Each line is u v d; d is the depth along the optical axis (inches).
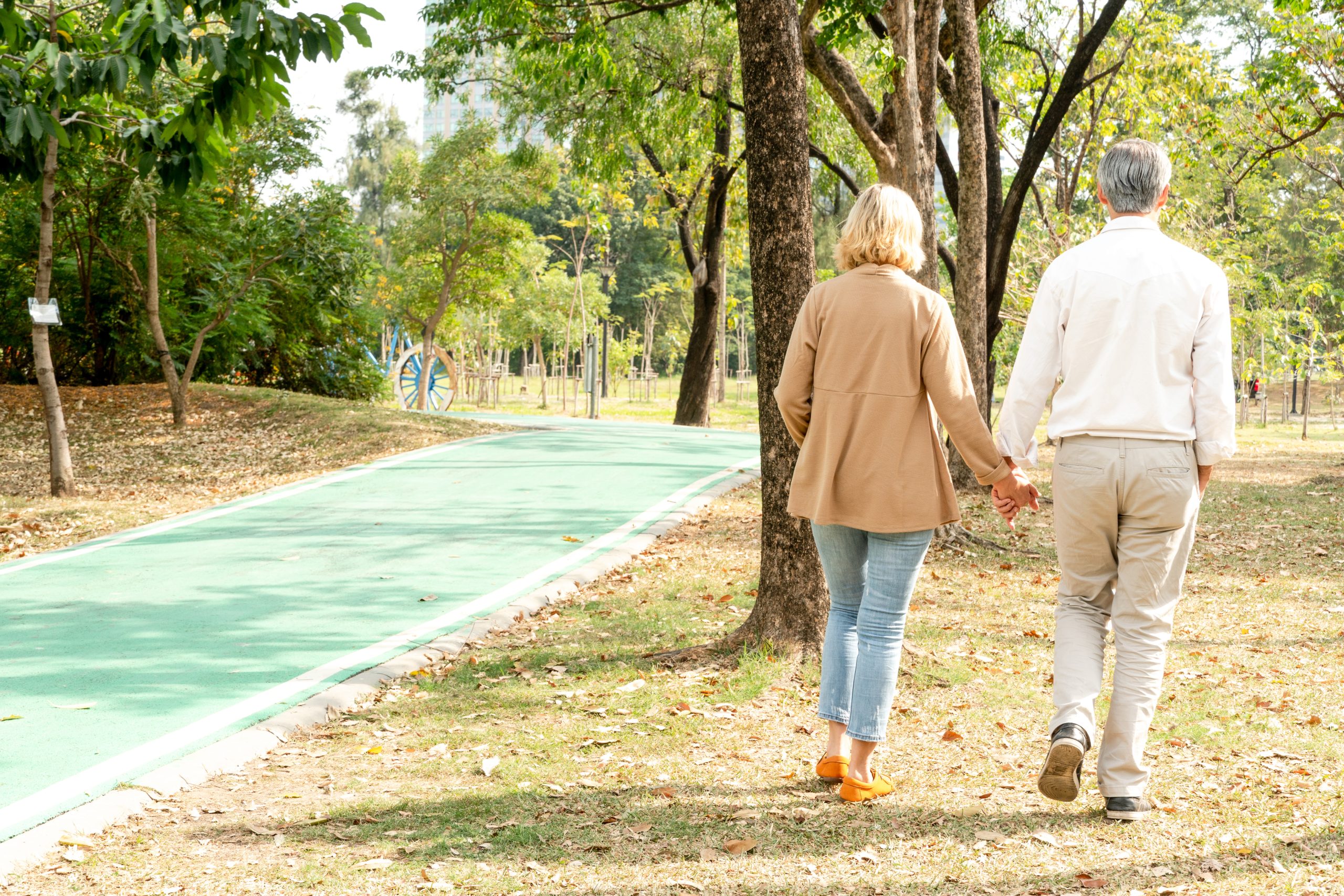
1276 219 1195.3
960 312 432.5
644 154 928.3
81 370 826.2
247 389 750.5
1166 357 124.9
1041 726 169.0
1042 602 273.9
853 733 136.2
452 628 235.0
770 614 203.8
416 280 1456.7
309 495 431.2
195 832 130.4
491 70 826.2
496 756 156.6
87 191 674.8
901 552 135.0
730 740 162.2
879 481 132.1
